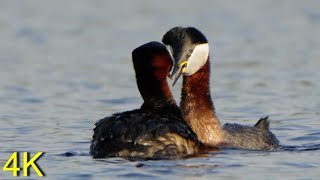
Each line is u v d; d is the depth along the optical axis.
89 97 20.33
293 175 12.07
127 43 28.84
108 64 25.19
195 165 12.48
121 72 23.84
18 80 22.62
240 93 20.59
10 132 15.91
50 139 15.20
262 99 19.80
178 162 12.60
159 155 12.73
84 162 12.77
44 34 30.94
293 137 15.56
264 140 14.48
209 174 12.01
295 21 33.03
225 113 18.25
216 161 12.88
